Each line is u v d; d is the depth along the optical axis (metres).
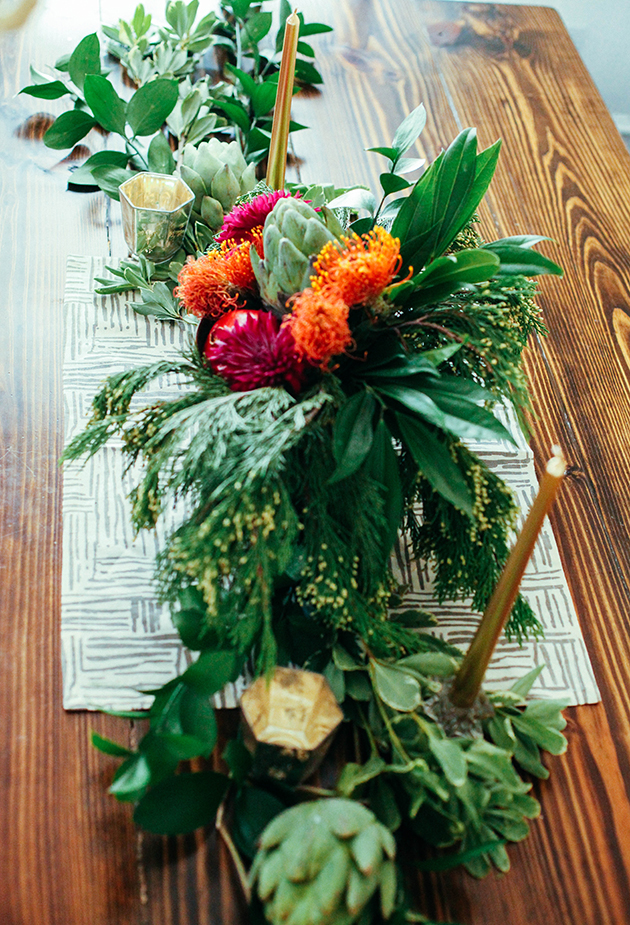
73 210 0.99
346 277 0.57
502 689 0.70
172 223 0.88
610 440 0.91
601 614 0.77
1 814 0.59
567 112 1.25
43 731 0.63
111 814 0.60
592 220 1.12
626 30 1.70
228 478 0.57
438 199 0.66
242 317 0.62
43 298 0.90
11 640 0.67
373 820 0.50
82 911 0.56
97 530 0.74
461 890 0.60
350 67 1.25
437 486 0.58
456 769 0.54
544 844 0.63
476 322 0.64
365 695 0.62
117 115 0.99
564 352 0.98
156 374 0.65
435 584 0.75
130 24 1.18
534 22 1.38
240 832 0.57
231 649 0.62
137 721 0.65
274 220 0.60
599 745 0.69
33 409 0.81
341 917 0.48
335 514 0.61
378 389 0.60
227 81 1.17
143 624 0.69
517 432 0.89
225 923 0.56
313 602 0.60
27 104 1.09
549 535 0.82
